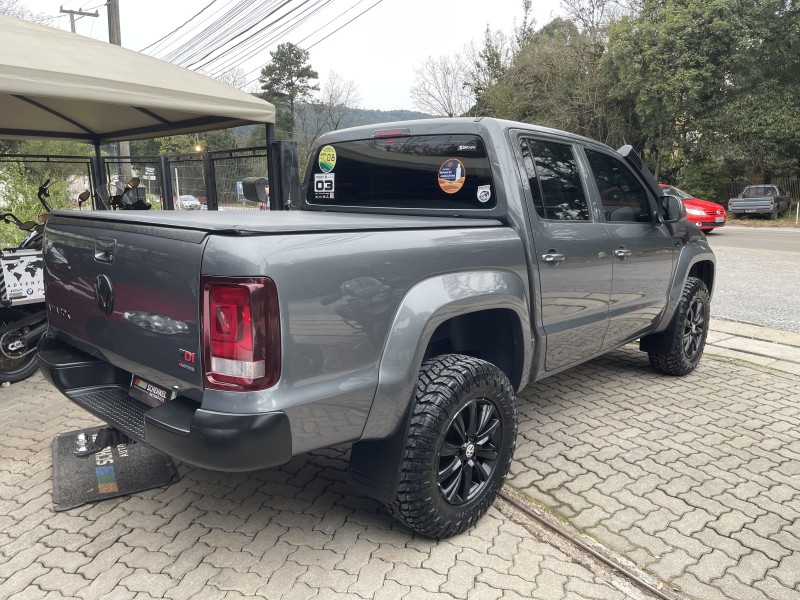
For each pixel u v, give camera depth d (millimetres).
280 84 48875
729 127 23641
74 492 2943
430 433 2375
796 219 22516
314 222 2301
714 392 4543
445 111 34531
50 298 2947
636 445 3582
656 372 5000
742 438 3701
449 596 2260
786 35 23172
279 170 6301
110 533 2641
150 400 2482
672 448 3551
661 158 26625
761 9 22484
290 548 2541
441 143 3170
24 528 2674
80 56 4871
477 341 3078
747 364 5301
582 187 3523
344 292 2129
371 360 2246
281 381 1985
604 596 2289
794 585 2361
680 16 22906
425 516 2447
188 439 1982
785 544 2627
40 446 3494
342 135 3635
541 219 3094
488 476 2709
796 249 14000
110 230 2412
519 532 2705
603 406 4211
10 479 3105
